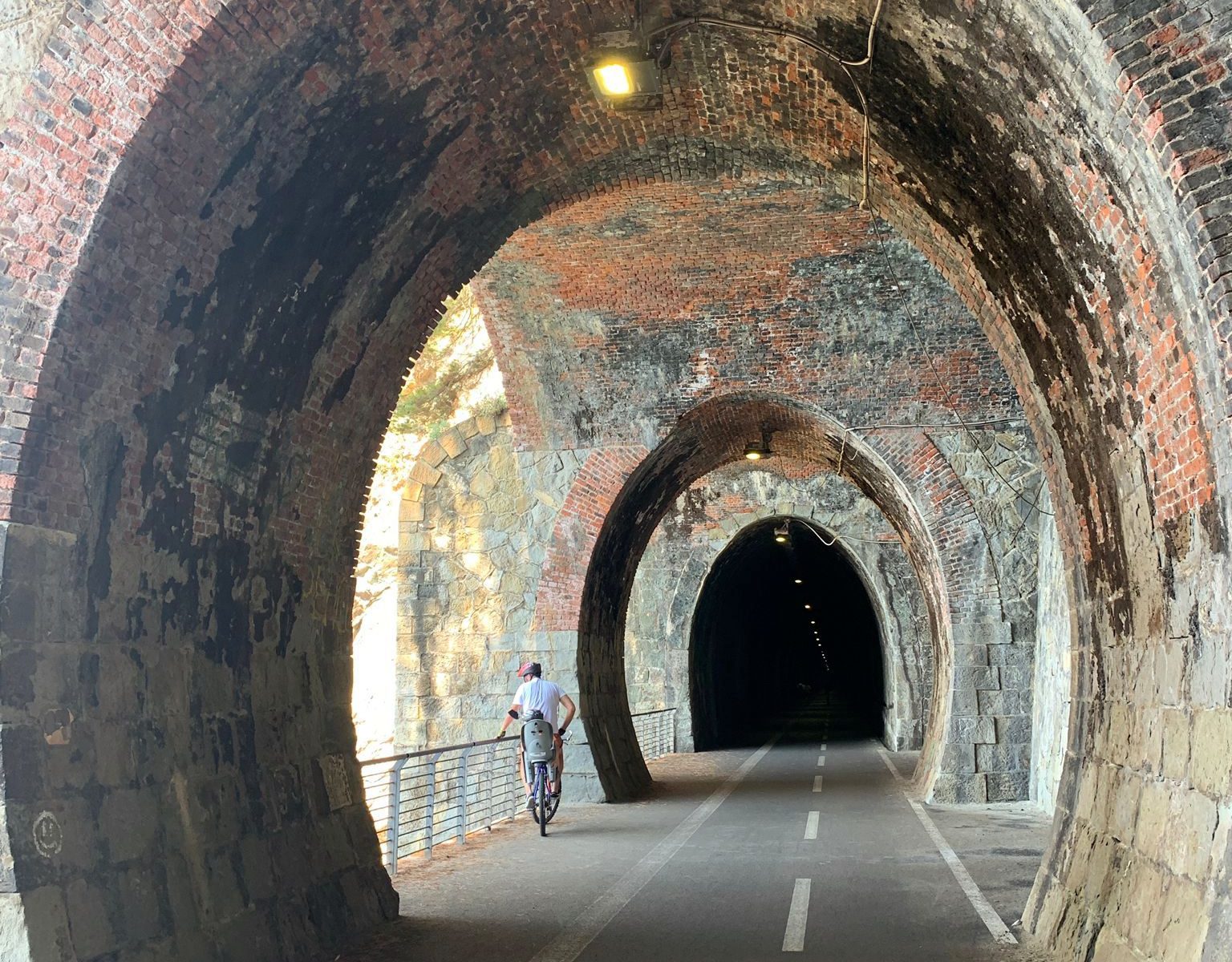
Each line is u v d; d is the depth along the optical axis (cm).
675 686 2841
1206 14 470
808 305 1694
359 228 802
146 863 607
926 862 1146
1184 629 601
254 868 710
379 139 756
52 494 578
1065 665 1516
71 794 566
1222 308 492
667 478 2080
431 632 2042
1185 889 552
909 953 759
